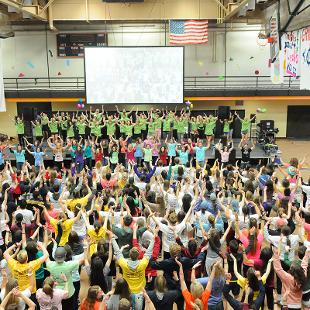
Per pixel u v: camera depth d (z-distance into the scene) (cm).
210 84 2778
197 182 949
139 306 578
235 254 661
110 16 2433
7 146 1848
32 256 617
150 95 2409
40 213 895
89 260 651
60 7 2403
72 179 1098
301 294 580
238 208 857
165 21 2605
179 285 604
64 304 589
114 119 2142
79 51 2734
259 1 1769
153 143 1738
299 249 638
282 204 870
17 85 2636
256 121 2702
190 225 732
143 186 1066
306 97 2458
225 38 2744
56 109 2677
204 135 2362
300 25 1232
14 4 1825
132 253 575
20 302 514
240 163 1911
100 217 805
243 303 536
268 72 2764
